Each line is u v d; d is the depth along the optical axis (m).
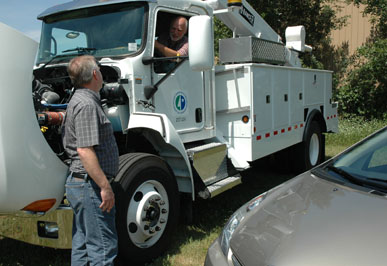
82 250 3.08
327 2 14.38
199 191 4.27
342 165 3.14
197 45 3.71
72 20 4.36
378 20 13.25
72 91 3.69
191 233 4.42
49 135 3.39
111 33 4.10
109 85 3.77
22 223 3.49
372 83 12.93
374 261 1.92
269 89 5.47
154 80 4.07
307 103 6.91
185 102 4.48
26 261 3.84
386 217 2.25
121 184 3.38
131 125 3.80
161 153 4.17
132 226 3.57
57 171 3.16
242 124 5.04
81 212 2.94
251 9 6.49
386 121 12.37
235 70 5.01
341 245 2.09
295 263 2.06
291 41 7.34
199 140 4.98
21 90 2.88
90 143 2.74
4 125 2.79
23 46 2.92
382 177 2.81
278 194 2.97
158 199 3.70
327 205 2.52
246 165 5.01
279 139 5.83
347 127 11.41
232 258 2.44
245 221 2.71
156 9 4.07
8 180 2.84
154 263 3.73
